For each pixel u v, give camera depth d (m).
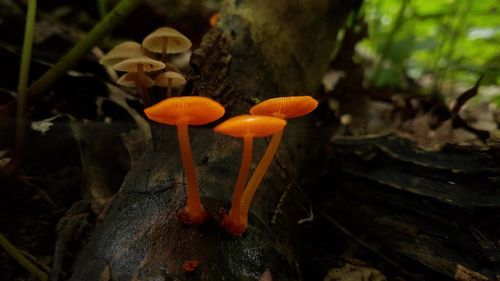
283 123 0.08
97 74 0.18
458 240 0.11
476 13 0.25
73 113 0.15
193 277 0.07
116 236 0.08
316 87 0.17
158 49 0.15
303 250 0.12
